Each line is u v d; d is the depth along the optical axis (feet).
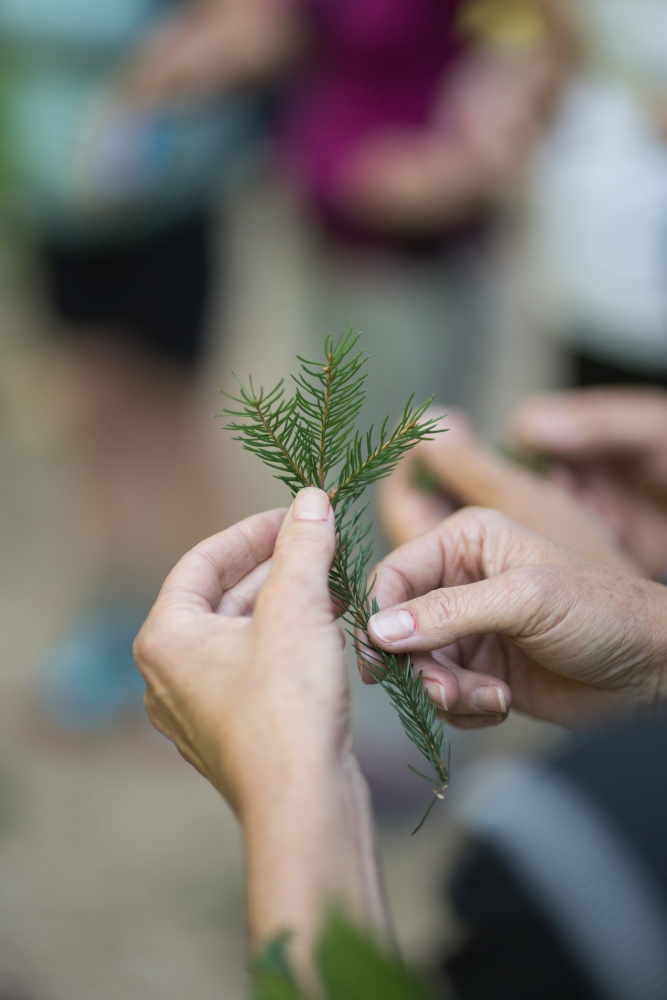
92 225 6.34
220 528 7.82
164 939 5.29
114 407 7.29
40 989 4.92
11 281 8.41
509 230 6.48
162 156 6.21
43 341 9.37
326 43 5.87
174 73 5.96
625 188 5.06
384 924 2.16
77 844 5.99
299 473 2.51
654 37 4.79
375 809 6.02
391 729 6.19
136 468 7.52
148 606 7.52
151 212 6.38
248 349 10.62
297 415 2.46
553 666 2.59
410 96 5.76
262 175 7.57
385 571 2.70
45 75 5.83
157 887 5.67
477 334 6.66
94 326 6.91
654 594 2.60
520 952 2.25
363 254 6.09
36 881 5.68
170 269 6.70
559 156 5.46
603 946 2.16
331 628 2.31
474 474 3.40
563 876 2.23
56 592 8.21
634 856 2.19
